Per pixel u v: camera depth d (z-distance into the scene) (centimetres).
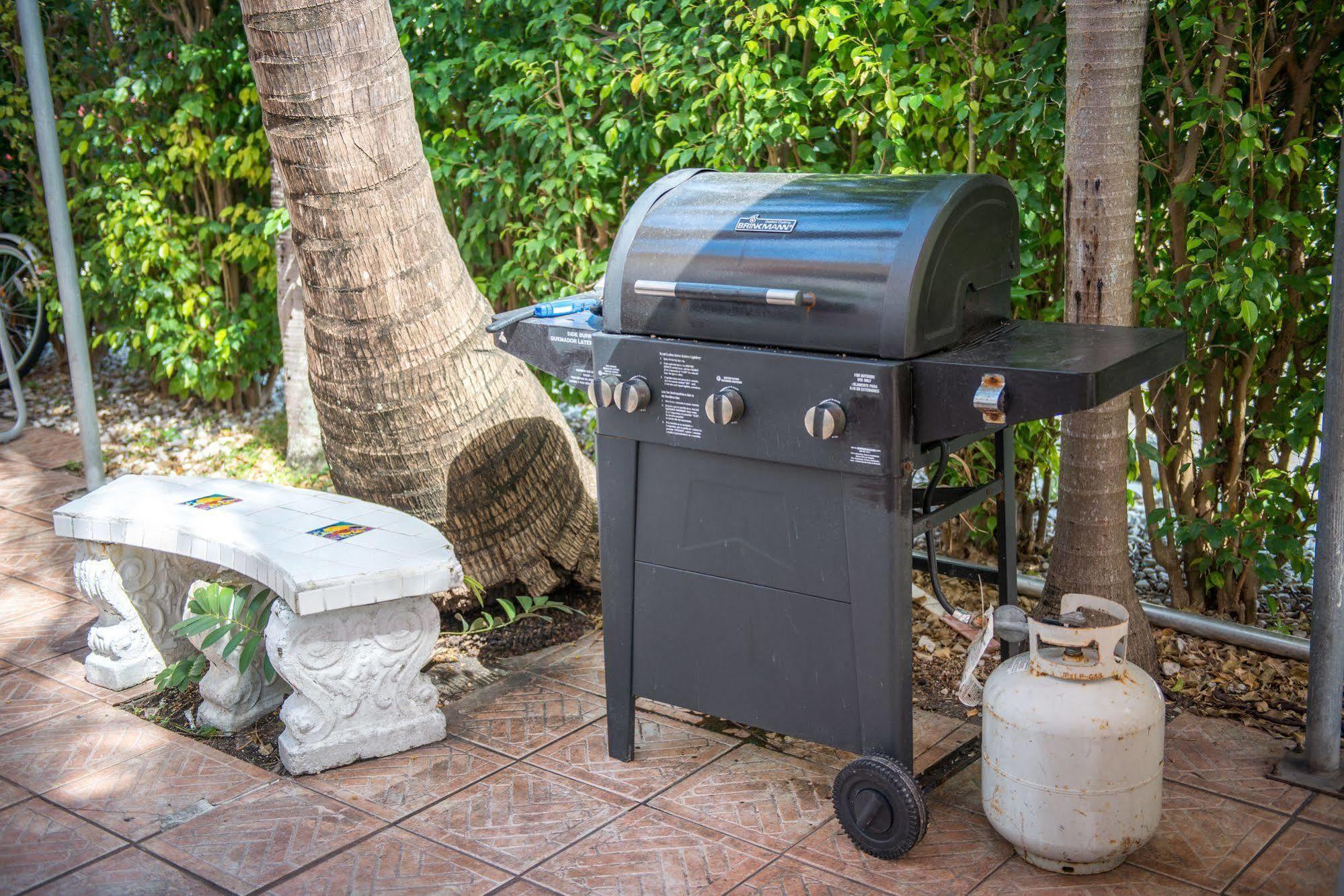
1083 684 278
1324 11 367
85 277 731
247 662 348
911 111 431
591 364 340
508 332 355
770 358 285
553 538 441
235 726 364
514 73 537
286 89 353
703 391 299
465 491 414
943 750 345
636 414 313
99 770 343
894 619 284
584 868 292
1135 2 329
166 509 388
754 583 307
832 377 276
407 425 396
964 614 322
